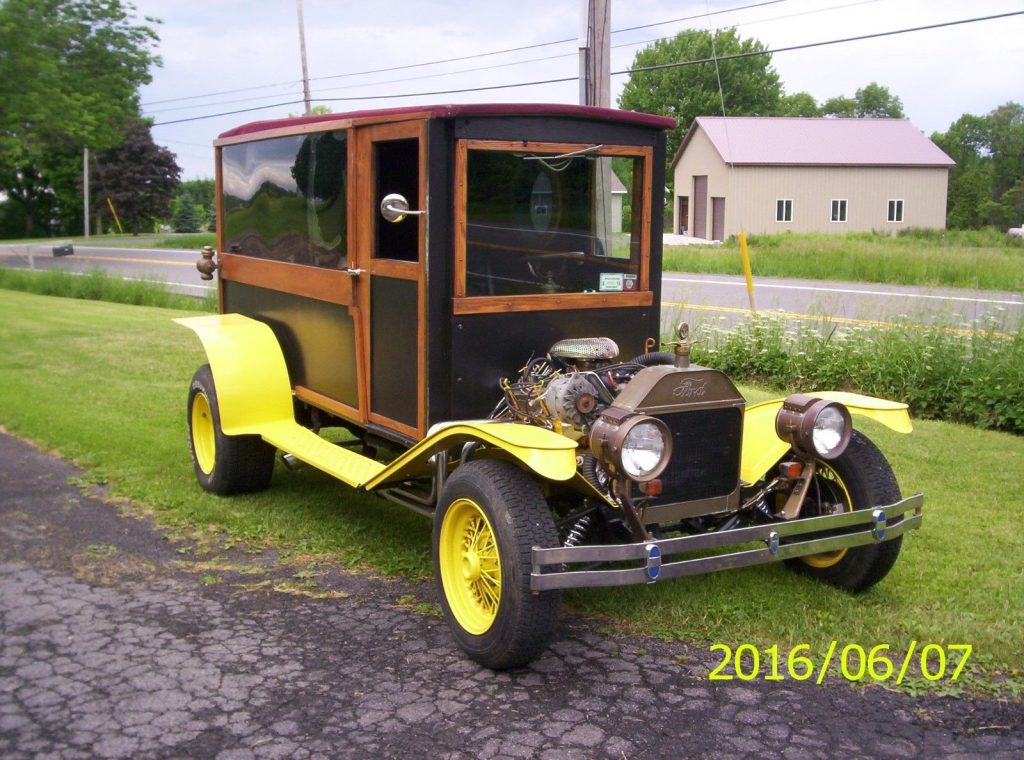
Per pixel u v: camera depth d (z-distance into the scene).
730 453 4.19
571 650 4.02
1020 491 6.15
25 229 63.72
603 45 9.99
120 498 5.94
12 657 3.84
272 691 3.62
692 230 43.84
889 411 4.38
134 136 62.78
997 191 70.62
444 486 4.07
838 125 42.50
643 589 4.62
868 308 12.95
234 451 5.80
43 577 4.68
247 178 6.31
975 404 8.09
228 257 6.67
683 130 45.41
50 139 22.84
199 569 4.85
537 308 4.63
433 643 4.07
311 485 6.30
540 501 3.75
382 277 4.75
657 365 4.43
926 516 5.65
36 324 13.77
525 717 3.47
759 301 16.56
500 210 4.50
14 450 6.99
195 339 12.47
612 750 3.27
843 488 4.47
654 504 4.04
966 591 4.63
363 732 3.35
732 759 3.23
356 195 4.90
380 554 5.08
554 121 4.53
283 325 5.95
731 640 4.11
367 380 4.98
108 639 4.02
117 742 3.24
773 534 3.92
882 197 40.97
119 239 52.47
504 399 4.54
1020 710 3.60
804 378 9.44
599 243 4.84
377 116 4.61
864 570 4.45
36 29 20.69
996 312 10.48
